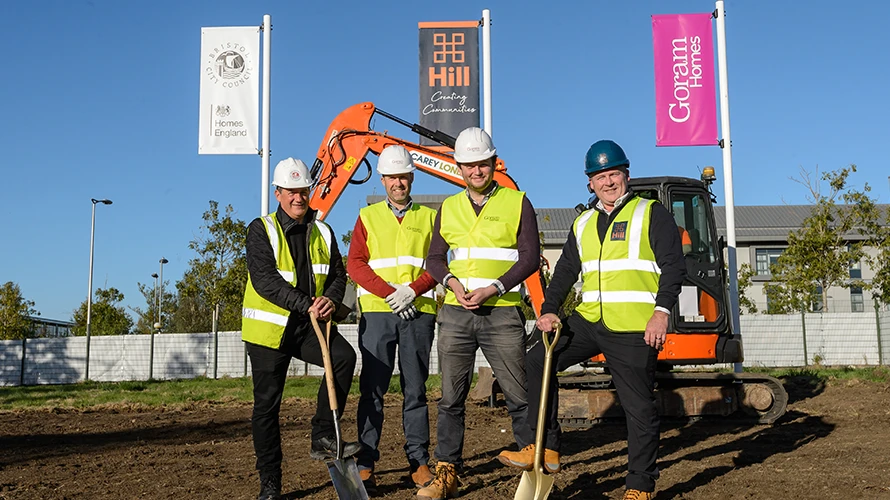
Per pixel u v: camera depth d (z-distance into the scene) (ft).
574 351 15.16
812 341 77.92
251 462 21.56
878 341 75.05
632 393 14.44
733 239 38.83
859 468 18.38
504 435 26.07
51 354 81.87
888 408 31.48
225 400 45.78
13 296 117.39
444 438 16.05
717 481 17.16
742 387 29.14
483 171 15.66
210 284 82.99
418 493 15.35
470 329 15.81
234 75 43.27
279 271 15.57
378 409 16.58
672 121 39.47
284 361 15.79
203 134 43.04
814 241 88.79
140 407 42.78
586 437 25.85
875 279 85.56
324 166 36.35
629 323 14.38
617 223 14.87
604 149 15.19
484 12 41.42
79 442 28.04
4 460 23.24
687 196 29.78
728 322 29.12
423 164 35.83
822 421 28.86
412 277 16.93
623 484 16.80
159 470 20.44
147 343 79.97
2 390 65.67
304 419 34.32
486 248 15.71
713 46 39.73
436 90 40.78
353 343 72.28
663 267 14.40
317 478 18.28
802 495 15.62
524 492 14.01
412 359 16.52
